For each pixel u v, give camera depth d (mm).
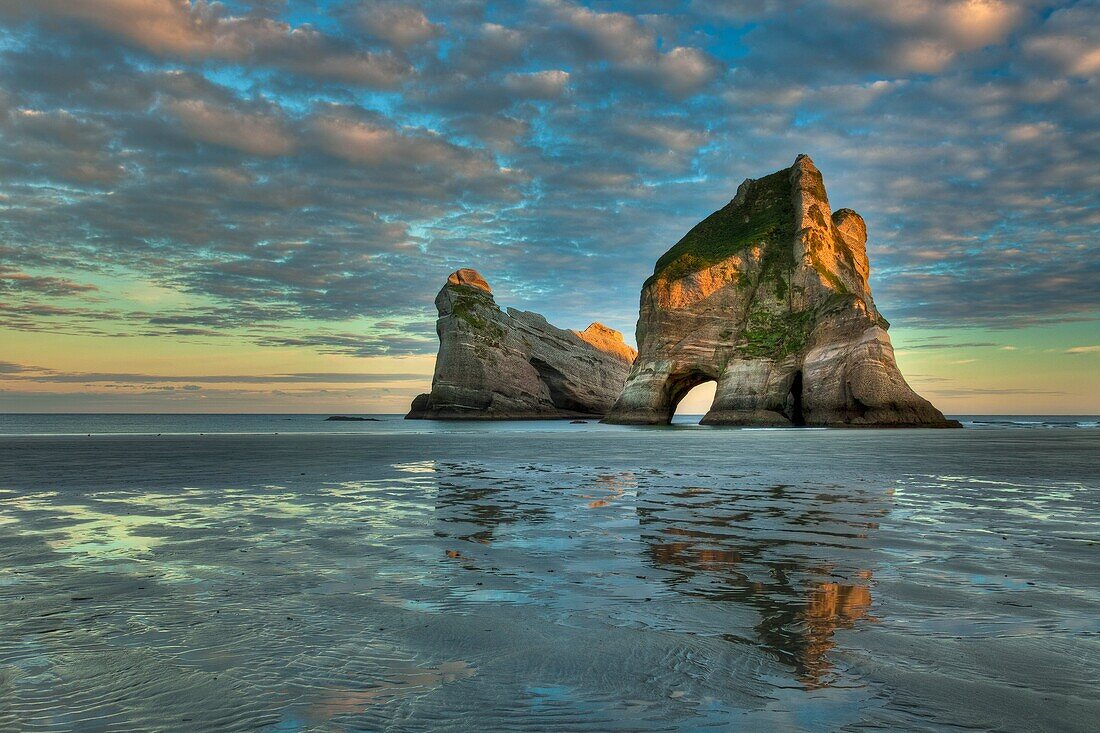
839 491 15164
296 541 9172
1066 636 5141
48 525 10523
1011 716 3787
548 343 139375
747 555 8258
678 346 92625
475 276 137125
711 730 3633
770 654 4805
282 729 3652
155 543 9039
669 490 15391
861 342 75375
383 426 90062
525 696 4090
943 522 10789
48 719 3779
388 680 4344
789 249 91125
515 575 7230
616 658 4730
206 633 5270
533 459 25766
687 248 102250
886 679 4332
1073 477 18422
